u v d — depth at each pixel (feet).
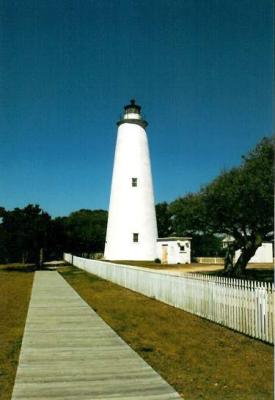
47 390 21.30
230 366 25.53
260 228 77.66
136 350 29.45
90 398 20.18
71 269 135.33
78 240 211.20
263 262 161.68
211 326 38.78
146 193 150.10
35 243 138.10
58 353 28.60
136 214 147.33
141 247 146.82
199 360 26.89
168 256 149.48
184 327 38.22
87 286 78.54
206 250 190.90
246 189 67.97
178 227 84.02
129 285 73.46
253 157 72.64
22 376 23.58
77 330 36.52
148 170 152.35
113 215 150.41
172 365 25.73
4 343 31.71
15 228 136.87
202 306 43.83
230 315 37.76
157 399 20.04
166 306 51.98
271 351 29.27
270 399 20.07
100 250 227.61
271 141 71.41
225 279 39.55
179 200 84.23
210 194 73.97
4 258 174.91
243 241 81.87
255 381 22.67
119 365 25.66
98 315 44.65
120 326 38.47
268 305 31.89
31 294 64.95
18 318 42.78
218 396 20.45
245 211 71.00
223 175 74.79
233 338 33.55
